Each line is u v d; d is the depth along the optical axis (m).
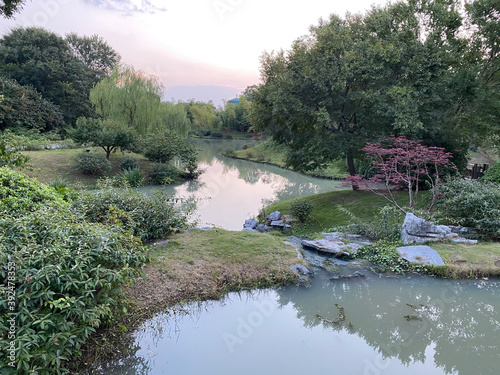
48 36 29.39
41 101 26.50
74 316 2.89
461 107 10.80
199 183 18.59
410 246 5.77
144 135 22.16
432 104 9.61
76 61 31.45
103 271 3.13
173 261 4.96
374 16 10.08
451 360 3.39
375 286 4.88
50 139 25.89
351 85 9.95
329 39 9.85
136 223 5.58
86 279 3.13
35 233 3.41
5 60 27.86
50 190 5.57
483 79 10.99
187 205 12.48
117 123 18.69
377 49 9.06
